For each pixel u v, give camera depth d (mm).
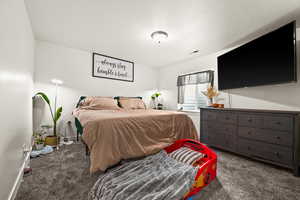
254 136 1994
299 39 1996
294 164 1615
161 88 4742
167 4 1661
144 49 3133
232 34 2383
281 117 1738
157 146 1775
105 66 3570
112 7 1730
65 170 1654
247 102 2602
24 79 1742
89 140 1424
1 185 979
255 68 2221
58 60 2918
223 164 1924
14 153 1268
